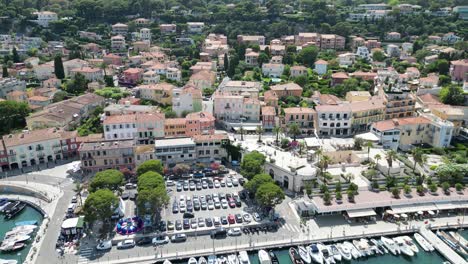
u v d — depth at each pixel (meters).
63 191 143.00
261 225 122.00
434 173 145.75
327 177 139.12
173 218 125.31
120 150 154.50
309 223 124.38
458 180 141.00
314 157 155.75
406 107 199.25
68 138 170.38
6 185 146.62
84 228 118.88
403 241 115.75
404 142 177.38
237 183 147.50
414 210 127.38
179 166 153.50
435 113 192.88
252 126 195.50
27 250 114.56
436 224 124.06
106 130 170.62
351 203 127.06
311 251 111.19
